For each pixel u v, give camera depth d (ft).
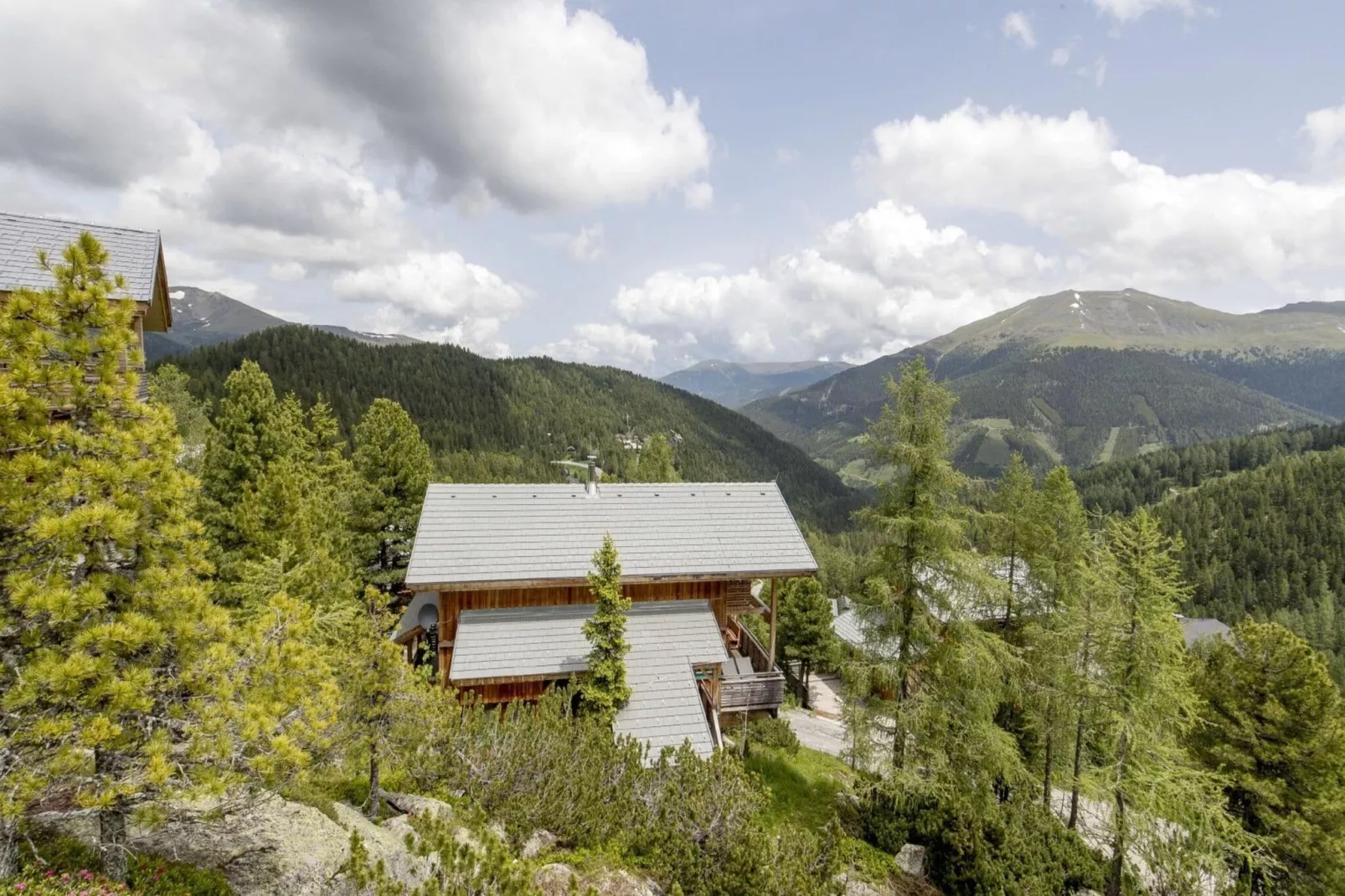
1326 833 66.49
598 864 39.17
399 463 104.37
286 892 28.53
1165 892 61.36
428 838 30.66
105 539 23.95
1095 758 71.05
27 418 23.20
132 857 27.61
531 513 72.38
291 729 27.37
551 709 51.03
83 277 25.05
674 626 68.49
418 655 74.90
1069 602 65.10
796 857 39.60
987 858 50.78
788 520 79.05
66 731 21.66
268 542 70.49
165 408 26.63
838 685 148.56
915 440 57.06
